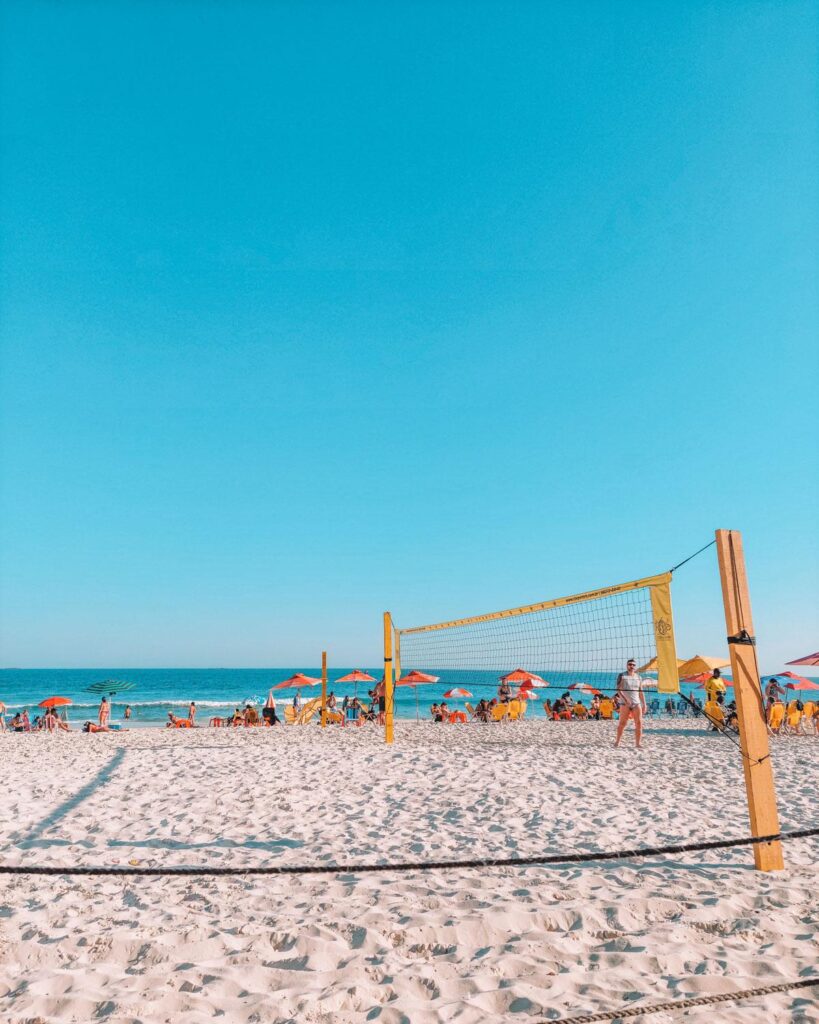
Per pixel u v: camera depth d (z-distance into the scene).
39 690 60.56
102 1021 2.38
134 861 4.37
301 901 3.53
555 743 11.38
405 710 35.75
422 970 2.72
